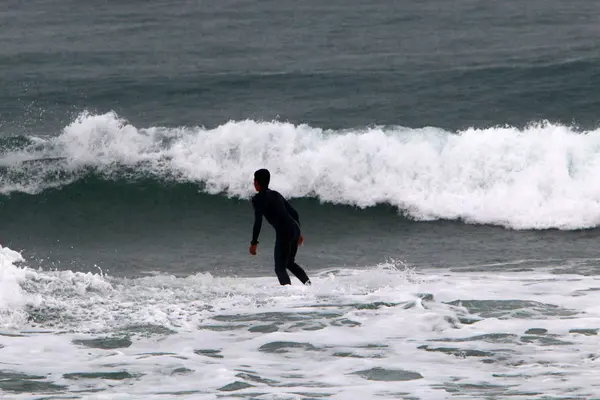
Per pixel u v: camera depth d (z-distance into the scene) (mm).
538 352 30906
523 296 38750
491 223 56594
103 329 33875
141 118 73375
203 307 37000
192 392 26953
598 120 71625
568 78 82812
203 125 71188
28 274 39688
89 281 39938
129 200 59281
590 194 57312
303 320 35188
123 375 28672
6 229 55688
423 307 36906
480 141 60688
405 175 59938
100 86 82875
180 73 87438
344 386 27578
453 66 88562
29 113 74375
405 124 71250
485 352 31031
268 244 53344
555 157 59000
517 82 82250
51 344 32000
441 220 57312
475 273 44625
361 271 45688
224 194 60312
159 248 52406
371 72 87000
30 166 60562
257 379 28297
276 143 61844
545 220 56094
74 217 57406
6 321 34406
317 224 57125
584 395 26406
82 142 61906
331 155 60906
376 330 33844
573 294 39125
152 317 35344
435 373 28828
